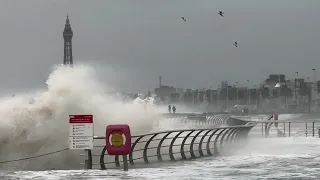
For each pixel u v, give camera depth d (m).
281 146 77.06
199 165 52.00
